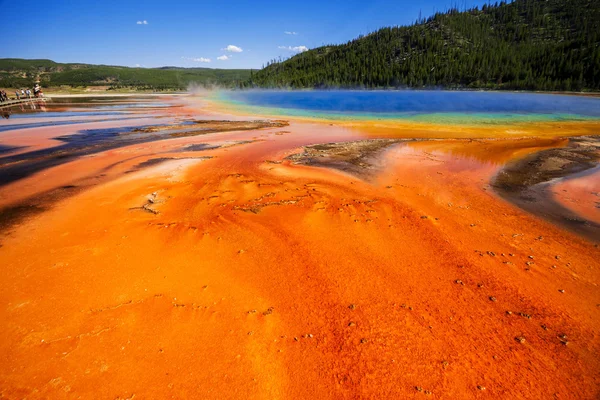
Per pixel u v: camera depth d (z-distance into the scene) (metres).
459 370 3.83
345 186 10.09
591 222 7.87
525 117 25.73
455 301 4.99
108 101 49.44
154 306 4.78
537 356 4.04
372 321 4.56
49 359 3.89
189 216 7.79
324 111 32.31
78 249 6.25
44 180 10.58
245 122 24.16
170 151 14.73
